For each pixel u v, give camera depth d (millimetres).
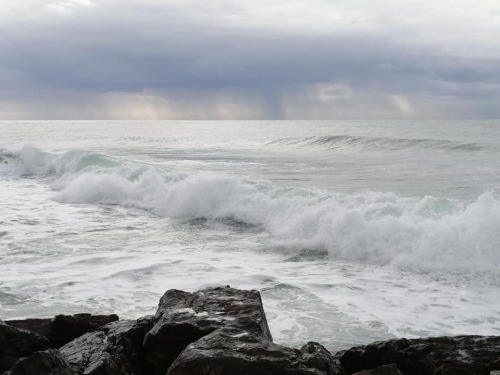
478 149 32688
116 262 11094
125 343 6184
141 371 6062
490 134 47062
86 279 9891
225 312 6324
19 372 5062
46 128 96125
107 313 8195
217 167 27734
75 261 11148
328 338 7422
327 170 25828
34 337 6297
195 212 15984
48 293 9094
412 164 27266
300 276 10297
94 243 12797
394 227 11641
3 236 13320
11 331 6234
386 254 11320
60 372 5156
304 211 13750
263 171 25766
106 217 16062
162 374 5973
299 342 7281
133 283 9703
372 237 11672
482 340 5941
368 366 6086
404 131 56562
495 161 26906
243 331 5766
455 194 17922
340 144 40938
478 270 10195
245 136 60219
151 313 8227
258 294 6895
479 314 8320
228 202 15844
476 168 24484
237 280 9961
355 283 9844
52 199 19141
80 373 5531
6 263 10969
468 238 10828
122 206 17859
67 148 43219
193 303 6676
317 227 12781
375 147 37719
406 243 11312
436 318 8172
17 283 9586
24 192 20938
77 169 24234
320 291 9391
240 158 33344
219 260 11375
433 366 5641
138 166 22203
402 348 5992
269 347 5355
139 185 18641
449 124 73625
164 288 9453
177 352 5953
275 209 14977
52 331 6910
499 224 10750
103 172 22188
